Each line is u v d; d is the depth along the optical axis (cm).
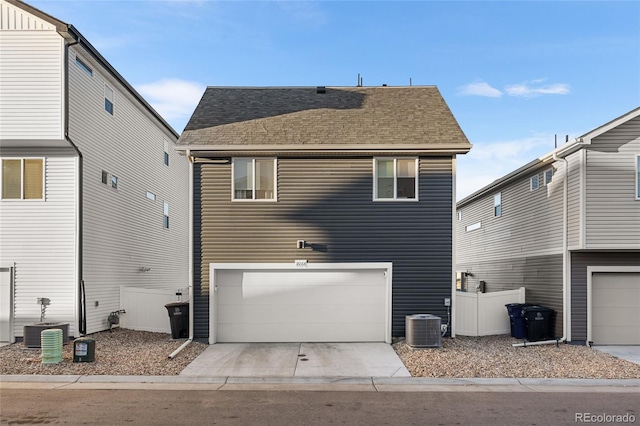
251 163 1403
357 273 1389
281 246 1382
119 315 1572
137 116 1873
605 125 1295
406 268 1380
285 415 749
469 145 1354
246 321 1377
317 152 1379
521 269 1695
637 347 1328
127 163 1769
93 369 1036
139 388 916
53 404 802
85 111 1440
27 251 1377
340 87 1761
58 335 1078
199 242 1384
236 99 1659
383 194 1401
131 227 1800
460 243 2480
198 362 1122
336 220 1389
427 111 1548
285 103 1630
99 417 733
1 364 1064
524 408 793
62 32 1303
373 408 790
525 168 1591
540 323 1394
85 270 1419
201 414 751
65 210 1388
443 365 1086
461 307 1483
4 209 1382
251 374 1023
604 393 895
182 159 2486
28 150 1391
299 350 1260
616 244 1288
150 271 2011
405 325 1341
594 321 1374
